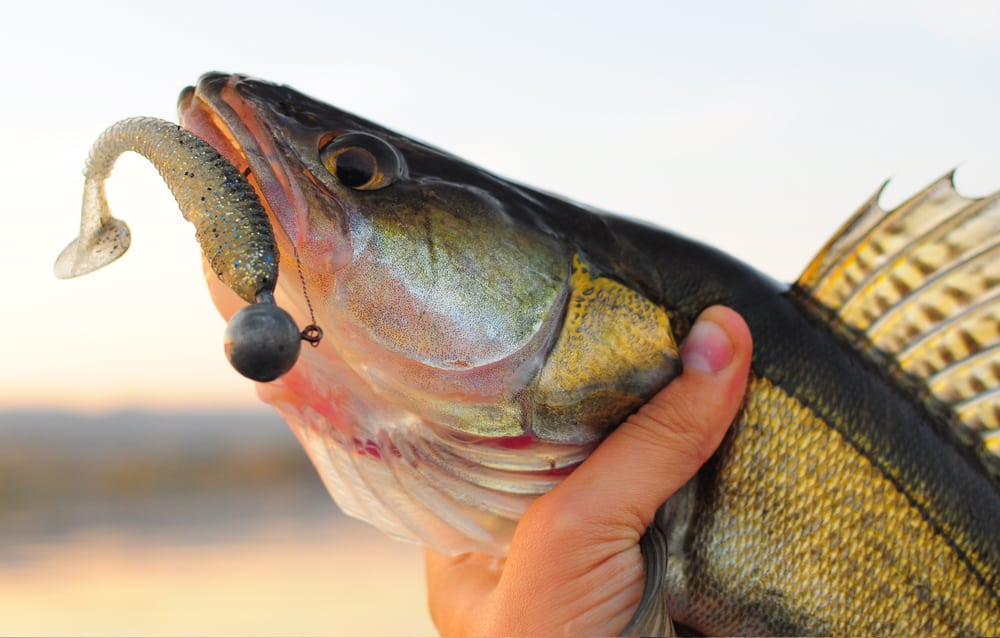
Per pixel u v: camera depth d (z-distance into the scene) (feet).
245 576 4.11
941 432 1.29
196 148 1.10
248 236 1.06
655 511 1.22
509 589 1.21
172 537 5.48
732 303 1.28
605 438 1.25
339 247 1.21
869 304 1.30
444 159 1.28
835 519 1.24
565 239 1.26
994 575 1.27
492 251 1.24
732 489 1.24
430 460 1.25
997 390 1.30
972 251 1.30
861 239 1.30
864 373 1.28
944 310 1.30
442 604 1.37
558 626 1.20
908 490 1.26
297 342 1.04
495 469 1.25
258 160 1.20
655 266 1.28
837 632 1.24
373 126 1.28
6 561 4.61
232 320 1.04
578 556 1.20
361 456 1.27
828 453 1.25
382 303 1.22
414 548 4.88
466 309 1.23
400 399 1.23
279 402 1.29
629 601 1.22
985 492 1.28
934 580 1.25
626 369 1.24
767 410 1.25
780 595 1.24
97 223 1.15
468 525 1.28
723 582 1.24
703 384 1.22
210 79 1.23
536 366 1.23
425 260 1.22
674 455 1.21
